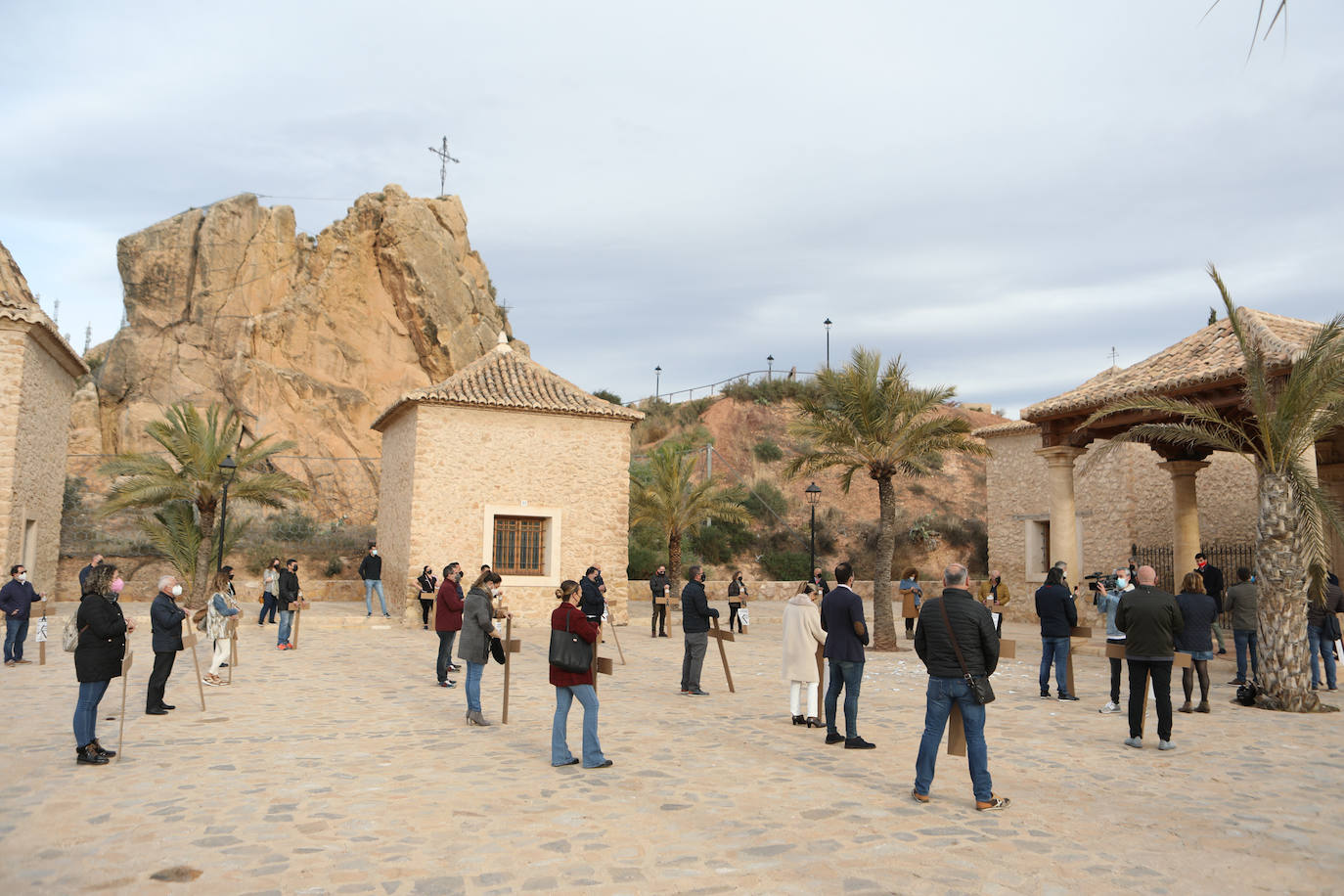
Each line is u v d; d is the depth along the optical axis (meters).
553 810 6.06
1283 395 11.06
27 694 11.08
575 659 7.32
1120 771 7.41
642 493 29.75
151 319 39.84
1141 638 8.35
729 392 55.84
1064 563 17.95
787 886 4.65
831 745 8.33
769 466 49.03
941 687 6.29
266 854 5.11
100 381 38.97
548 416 22.84
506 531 22.39
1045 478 27.09
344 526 35.34
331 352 41.09
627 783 6.84
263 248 42.03
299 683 12.31
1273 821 5.98
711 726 9.28
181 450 23.52
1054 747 8.36
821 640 9.37
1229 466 24.50
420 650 16.81
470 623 9.48
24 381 19.80
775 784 6.80
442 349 42.62
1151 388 15.03
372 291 42.53
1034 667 15.16
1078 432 18.06
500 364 25.02
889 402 18.31
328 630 20.47
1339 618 13.93
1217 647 15.56
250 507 34.19
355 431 39.88
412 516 21.38
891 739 8.71
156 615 9.78
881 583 18.48
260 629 20.17
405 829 5.60
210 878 4.71
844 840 5.43
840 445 19.14
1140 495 24.19
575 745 8.28
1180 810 6.22
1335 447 17.72
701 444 48.44
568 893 4.54
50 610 21.58
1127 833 5.65
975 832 5.62
